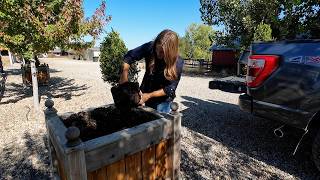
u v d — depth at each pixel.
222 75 18.16
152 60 2.31
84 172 1.35
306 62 2.61
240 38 15.88
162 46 2.02
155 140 1.74
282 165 3.07
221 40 16.84
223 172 2.93
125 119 1.90
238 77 5.93
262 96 3.02
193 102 6.75
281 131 2.84
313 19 12.09
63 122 1.82
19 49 5.52
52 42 5.71
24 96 7.70
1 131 4.34
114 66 6.79
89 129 1.74
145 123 1.75
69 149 1.27
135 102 1.90
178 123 1.90
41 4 5.29
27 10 4.95
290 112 2.76
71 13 5.55
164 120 1.82
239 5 15.06
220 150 3.54
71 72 16.91
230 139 3.95
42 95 7.86
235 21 15.89
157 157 1.83
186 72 20.03
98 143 1.42
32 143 3.80
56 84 10.59
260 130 4.36
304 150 3.48
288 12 12.43
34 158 3.29
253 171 2.95
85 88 9.36
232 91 4.48
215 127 4.55
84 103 6.66
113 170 1.54
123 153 1.55
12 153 3.45
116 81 6.86
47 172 2.93
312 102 2.58
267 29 13.50
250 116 5.29
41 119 5.07
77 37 6.04
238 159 3.26
